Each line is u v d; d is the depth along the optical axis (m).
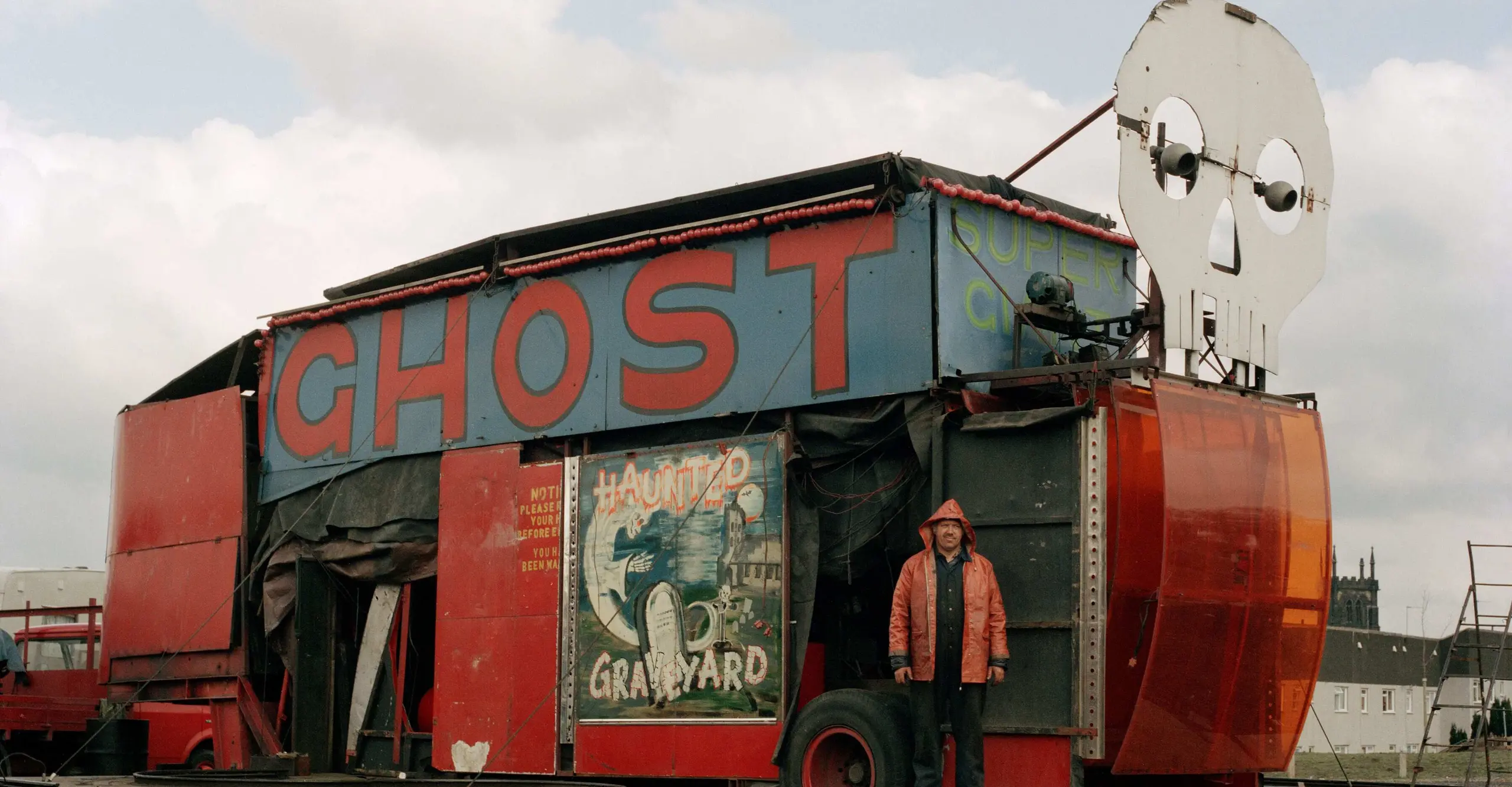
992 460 11.62
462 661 14.85
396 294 16.25
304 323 17.44
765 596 12.56
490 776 14.36
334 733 16.75
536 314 14.98
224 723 17.53
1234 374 12.27
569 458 14.30
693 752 12.83
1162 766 11.20
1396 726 43.94
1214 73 12.29
